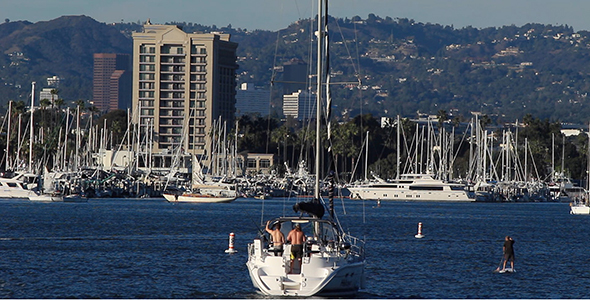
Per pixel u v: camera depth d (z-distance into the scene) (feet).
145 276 568.00
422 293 511.40
